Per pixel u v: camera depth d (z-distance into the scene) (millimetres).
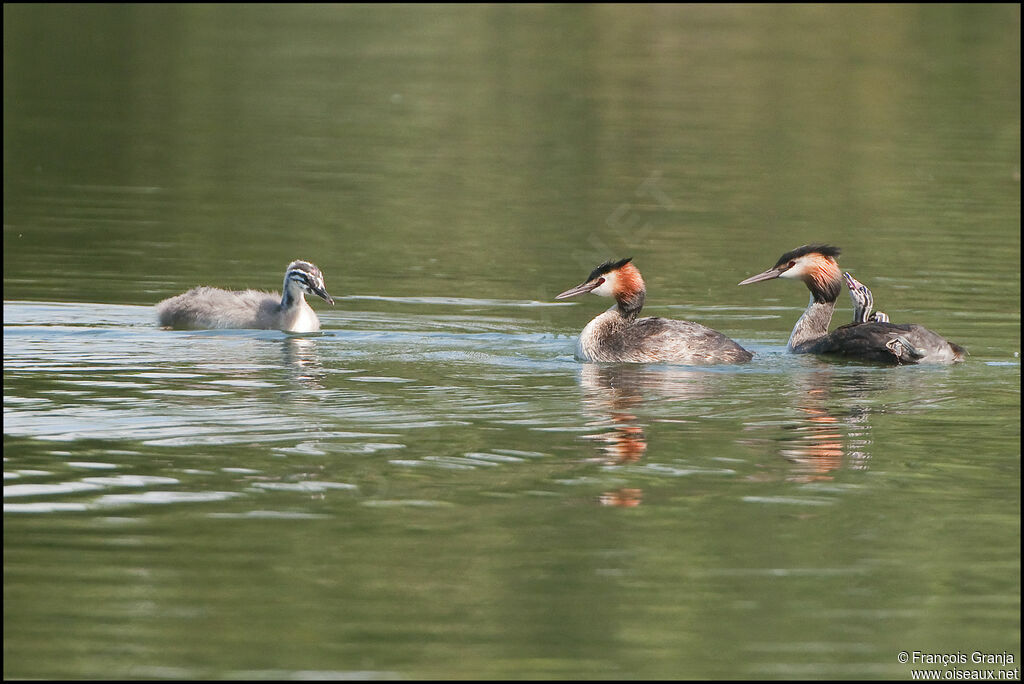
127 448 12500
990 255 23500
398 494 11477
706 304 20297
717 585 9867
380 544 10469
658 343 16453
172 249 23156
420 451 12555
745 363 16531
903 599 9688
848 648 9055
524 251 23703
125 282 20828
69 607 9391
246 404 14039
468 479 11852
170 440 12750
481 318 19125
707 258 23344
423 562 10164
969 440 13109
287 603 9531
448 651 8945
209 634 9102
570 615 9430
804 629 9336
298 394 14500
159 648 8930
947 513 11234
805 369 16125
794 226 25766
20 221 24891
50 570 9914
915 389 15062
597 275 17406
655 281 21672
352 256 23078
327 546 10422
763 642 9156
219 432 13023
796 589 9867
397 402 14219
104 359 16094
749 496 11570
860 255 23453
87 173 29203
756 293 21094
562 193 28453
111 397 14250
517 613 9445
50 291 20047
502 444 12812
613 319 16891
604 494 11578
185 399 14211
